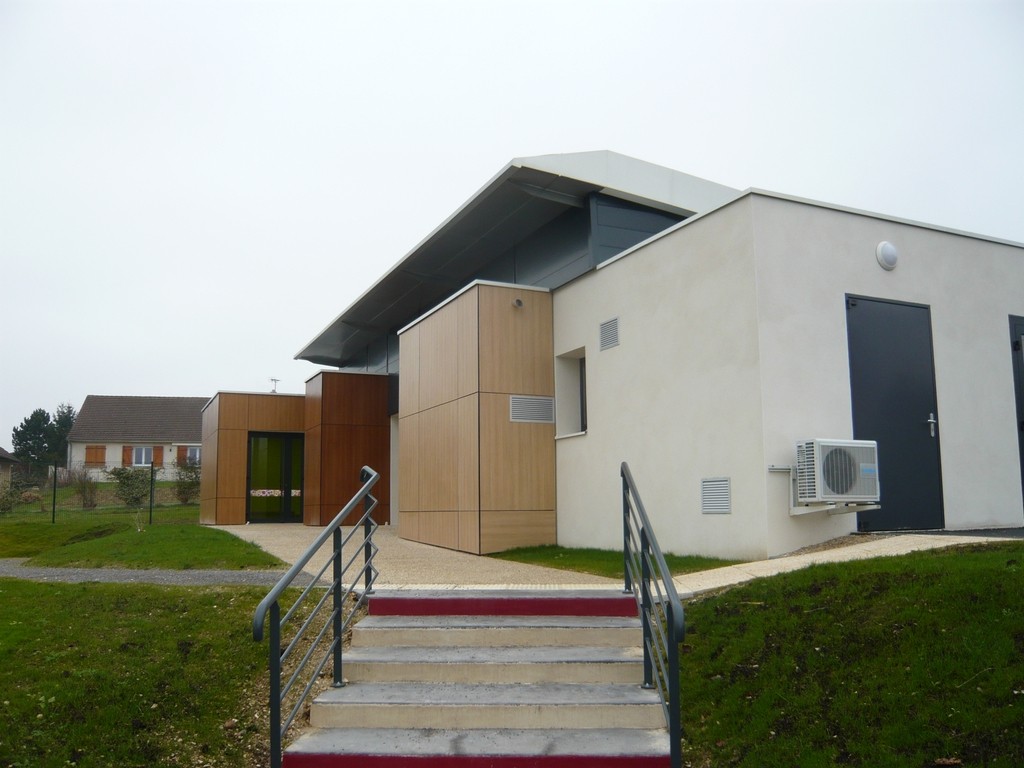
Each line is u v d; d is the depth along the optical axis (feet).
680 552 33.42
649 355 35.94
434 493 46.37
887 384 32.50
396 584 25.34
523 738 15.65
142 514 85.15
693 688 17.16
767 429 29.48
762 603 20.10
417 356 50.21
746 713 15.92
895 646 16.55
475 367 42.01
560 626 19.51
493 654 18.60
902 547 25.93
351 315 67.87
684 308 33.81
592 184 40.50
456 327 44.60
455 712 16.28
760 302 30.01
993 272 36.60
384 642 19.58
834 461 28.91
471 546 41.14
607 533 38.32
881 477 31.81
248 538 49.75
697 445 32.71
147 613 22.91
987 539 25.68
